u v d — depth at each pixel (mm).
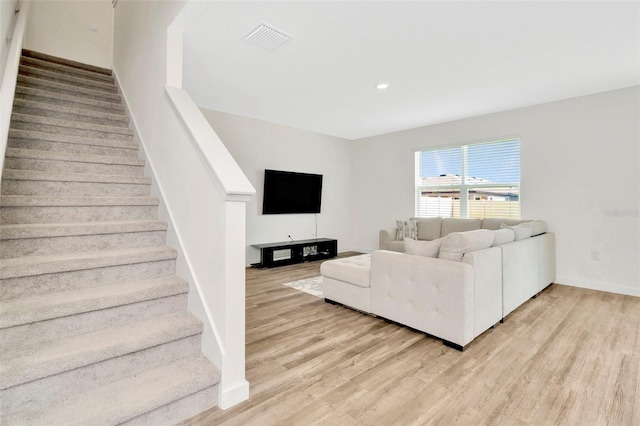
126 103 3404
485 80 3582
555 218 4250
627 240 3738
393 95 4098
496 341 2455
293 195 5828
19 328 1456
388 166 6277
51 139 2553
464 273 2271
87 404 1354
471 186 5098
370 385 1851
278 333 2590
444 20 2436
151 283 1942
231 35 2691
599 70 3295
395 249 5086
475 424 1532
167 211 2324
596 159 3934
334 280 3307
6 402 1267
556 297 3621
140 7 3041
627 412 1623
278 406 1645
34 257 1842
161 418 1450
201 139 1909
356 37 2701
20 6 2826
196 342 1798
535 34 2615
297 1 2240
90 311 1640
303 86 3824
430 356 2211
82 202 2209
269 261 5121
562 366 2078
